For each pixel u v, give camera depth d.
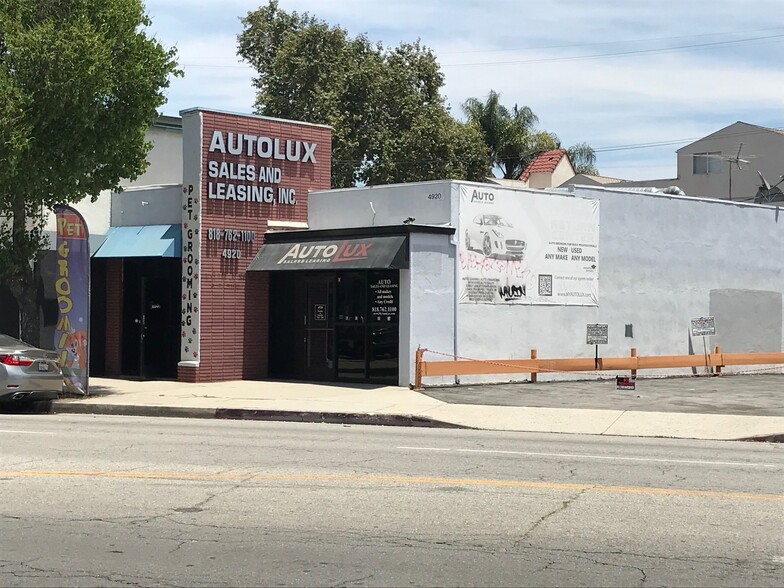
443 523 8.41
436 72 44.84
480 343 22.78
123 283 25.11
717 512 8.96
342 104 42.12
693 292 28.14
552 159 54.53
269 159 23.89
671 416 17.39
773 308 30.36
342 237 22.34
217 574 6.82
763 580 6.75
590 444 14.37
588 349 25.22
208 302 22.80
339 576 6.77
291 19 46.12
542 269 24.20
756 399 20.64
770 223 30.33
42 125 17.59
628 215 26.36
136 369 24.69
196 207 22.69
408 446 13.52
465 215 22.48
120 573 6.84
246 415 17.70
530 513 8.84
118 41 18.50
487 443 14.16
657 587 6.57
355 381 22.55
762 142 53.12
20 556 7.27
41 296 23.66
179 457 12.03
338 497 9.48
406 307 21.47
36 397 17.78
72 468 11.09
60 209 19.48
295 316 23.75
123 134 18.84
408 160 43.12
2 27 17.64
